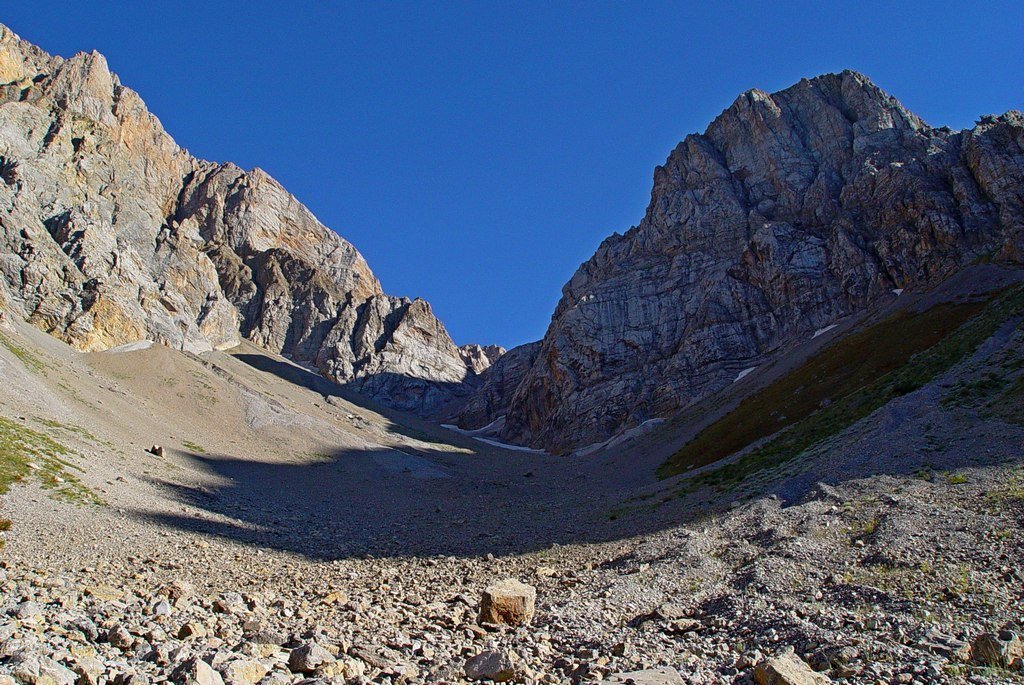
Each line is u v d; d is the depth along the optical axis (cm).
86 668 966
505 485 10475
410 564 3681
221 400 12431
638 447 12738
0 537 3109
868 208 15688
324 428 12762
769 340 15288
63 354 11138
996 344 5194
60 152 17012
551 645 1781
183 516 4903
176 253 18888
